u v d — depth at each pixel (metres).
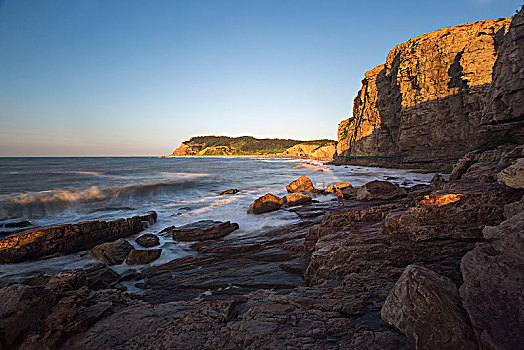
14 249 7.21
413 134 45.97
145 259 7.43
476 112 37.03
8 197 15.02
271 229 9.94
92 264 7.34
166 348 2.74
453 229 4.61
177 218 12.32
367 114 66.69
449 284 2.79
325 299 3.57
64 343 3.04
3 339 2.84
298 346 2.58
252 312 3.41
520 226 3.31
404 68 47.91
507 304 2.35
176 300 5.09
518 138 16.38
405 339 2.50
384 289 3.76
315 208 12.63
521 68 14.23
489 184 5.43
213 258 7.38
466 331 2.32
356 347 2.48
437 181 16.44
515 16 14.80
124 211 13.83
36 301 3.29
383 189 13.54
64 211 13.63
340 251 5.04
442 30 42.59
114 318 3.55
